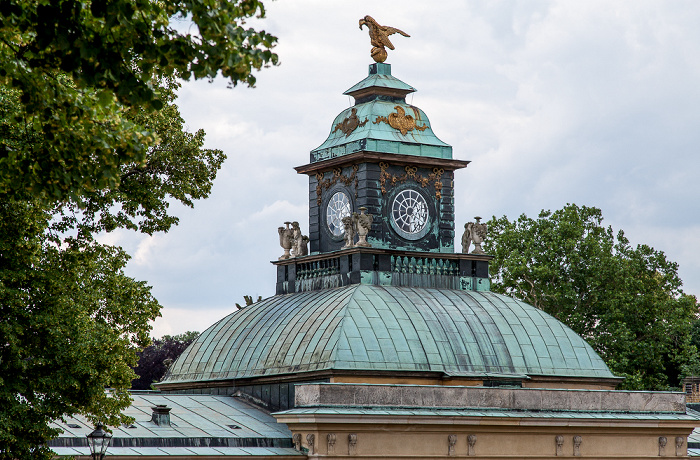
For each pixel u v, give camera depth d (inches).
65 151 2628.0
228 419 5113.2
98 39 2319.1
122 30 2369.6
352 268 5570.9
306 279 5846.5
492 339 5462.6
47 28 2313.0
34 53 2439.7
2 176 2746.1
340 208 5851.4
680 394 5590.6
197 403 5290.4
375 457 4815.5
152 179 4170.8
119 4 2278.5
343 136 5925.2
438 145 5935.0
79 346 3599.9
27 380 3592.5
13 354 3486.7
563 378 5492.1
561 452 5226.4
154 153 4160.9
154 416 4894.2
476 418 4972.9
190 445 4744.1
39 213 3528.5
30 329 3599.9
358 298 5354.3
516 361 5433.1
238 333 5718.5
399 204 5797.2
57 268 3659.0
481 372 5310.0
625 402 5438.0
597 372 5605.3
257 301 6087.6
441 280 5753.0
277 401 5275.6
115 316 3961.6
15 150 2933.1
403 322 5305.1
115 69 2338.8
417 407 4933.6
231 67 2391.7
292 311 5600.4
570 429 5246.1
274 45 2425.0
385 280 5590.6
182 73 2400.3
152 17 2397.9
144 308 4025.6
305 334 5300.2
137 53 2402.8
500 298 5787.4
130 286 3983.8
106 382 3722.9
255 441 4845.0
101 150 2632.9
